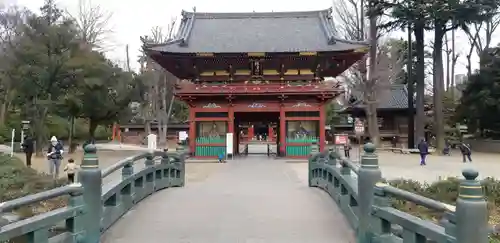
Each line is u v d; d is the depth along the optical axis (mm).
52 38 31953
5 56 32500
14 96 36344
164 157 16016
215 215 10969
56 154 20859
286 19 40750
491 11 40969
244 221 10344
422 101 45500
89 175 7621
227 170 24875
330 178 13852
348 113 60844
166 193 14445
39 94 33469
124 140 64125
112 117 41188
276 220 10445
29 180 18422
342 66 35938
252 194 14406
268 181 19141
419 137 45281
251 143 65625
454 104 58312
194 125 33875
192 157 33500
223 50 35344
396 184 16812
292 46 36000
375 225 7340
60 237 6801
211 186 17016
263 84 33844
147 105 55844
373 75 45406
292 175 21875
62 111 36344
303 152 33562
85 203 7539
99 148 49719
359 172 7906
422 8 40531
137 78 43625
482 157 37406
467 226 4719
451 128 55625
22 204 5586
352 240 8734
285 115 33812
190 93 33188
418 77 45750
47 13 47188
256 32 38781
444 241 5137
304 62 34531
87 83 34281
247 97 33938
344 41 35094
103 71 36125
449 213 5117
